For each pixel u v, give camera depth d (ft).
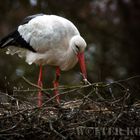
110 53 66.33
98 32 68.08
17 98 35.29
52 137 30.53
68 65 41.68
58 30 40.88
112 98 33.37
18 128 30.66
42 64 42.70
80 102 34.73
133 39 69.72
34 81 55.93
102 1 69.21
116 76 62.54
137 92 34.40
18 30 43.11
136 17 70.08
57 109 32.45
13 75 57.16
